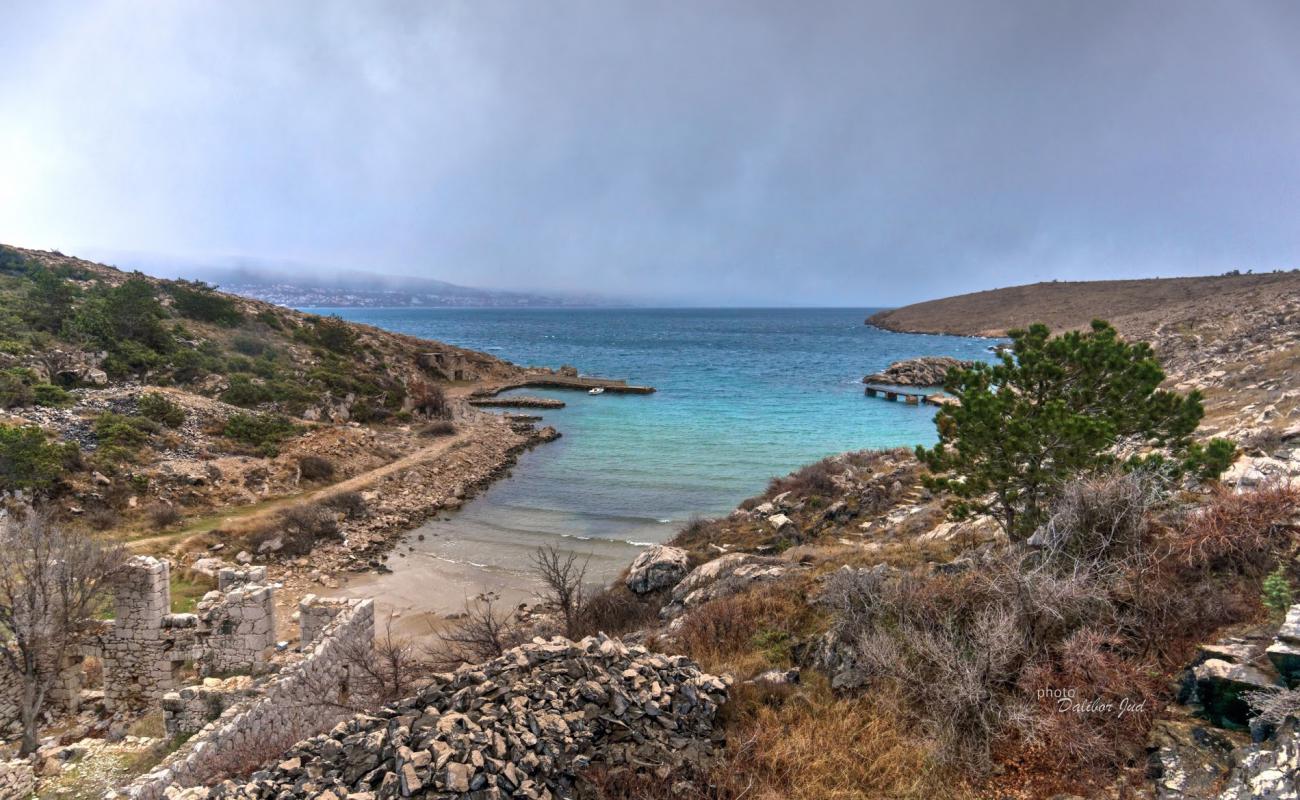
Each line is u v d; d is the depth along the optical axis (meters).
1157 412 13.86
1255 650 7.30
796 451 52.00
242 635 14.82
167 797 7.75
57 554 14.44
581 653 9.14
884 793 7.54
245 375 50.94
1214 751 6.61
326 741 7.85
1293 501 9.32
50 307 50.47
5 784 11.18
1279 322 69.38
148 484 30.42
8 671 13.93
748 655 11.21
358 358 74.69
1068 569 10.00
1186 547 9.31
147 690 15.08
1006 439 13.27
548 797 7.04
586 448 53.97
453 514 36.88
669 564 20.83
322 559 27.88
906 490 29.80
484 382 90.44
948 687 8.56
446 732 7.33
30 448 27.66
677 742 8.12
